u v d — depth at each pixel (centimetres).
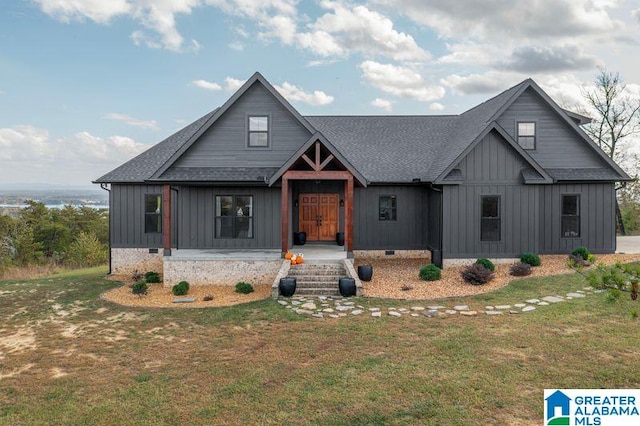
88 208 5609
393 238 1945
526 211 1647
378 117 2328
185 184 1617
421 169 1920
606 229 1795
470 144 1603
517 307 1078
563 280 1350
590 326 898
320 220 1958
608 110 3212
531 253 1634
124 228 1856
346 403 594
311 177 1492
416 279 1465
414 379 666
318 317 1045
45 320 1105
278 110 1664
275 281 1308
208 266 1497
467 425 528
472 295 1225
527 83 1792
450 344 819
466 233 1642
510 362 721
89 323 1065
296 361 761
